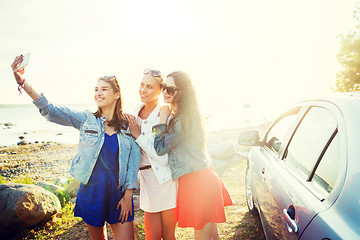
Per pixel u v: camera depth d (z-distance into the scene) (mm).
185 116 1990
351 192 1188
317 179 1594
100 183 1950
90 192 1942
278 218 1896
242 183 5863
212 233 2264
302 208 1476
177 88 2000
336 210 1216
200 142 2031
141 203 2320
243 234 3213
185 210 2043
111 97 2041
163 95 2074
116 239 2055
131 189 2051
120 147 2031
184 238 3242
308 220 1345
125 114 2197
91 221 1927
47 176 9984
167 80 2055
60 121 1956
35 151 16688
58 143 20438
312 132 1977
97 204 1935
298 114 2441
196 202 1988
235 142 14188
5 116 66875
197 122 2021
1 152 16609
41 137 26000
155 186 2225
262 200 2596
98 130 1982
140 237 3316
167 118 2107
